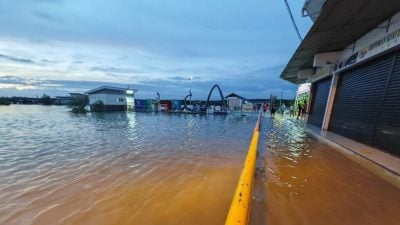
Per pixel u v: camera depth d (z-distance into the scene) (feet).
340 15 19.66
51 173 17.46
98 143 30.32
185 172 17.24
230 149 26.03
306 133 37.06
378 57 23.00
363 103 25.61
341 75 33.68
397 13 18.90
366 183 13.88
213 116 90.43
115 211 11.18
